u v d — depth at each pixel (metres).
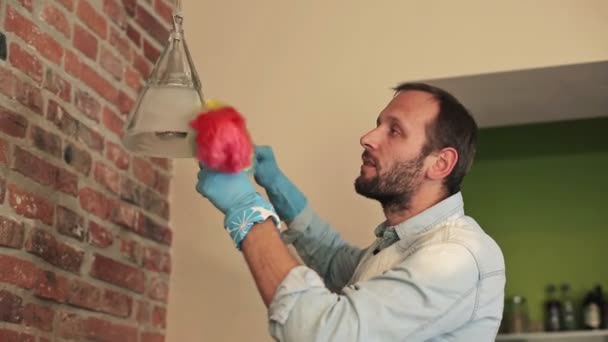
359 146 2.61
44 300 1.97
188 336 2.60
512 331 3.21
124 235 2.39
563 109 2.91
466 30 2.63
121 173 2.41
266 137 2.68
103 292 2.25
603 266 3.25
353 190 2.58
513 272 3.32
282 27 2.77
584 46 2.53
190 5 2.87
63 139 2.10
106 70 2.36
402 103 1.71
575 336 3.08
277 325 1.38
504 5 2.62
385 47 2.68
